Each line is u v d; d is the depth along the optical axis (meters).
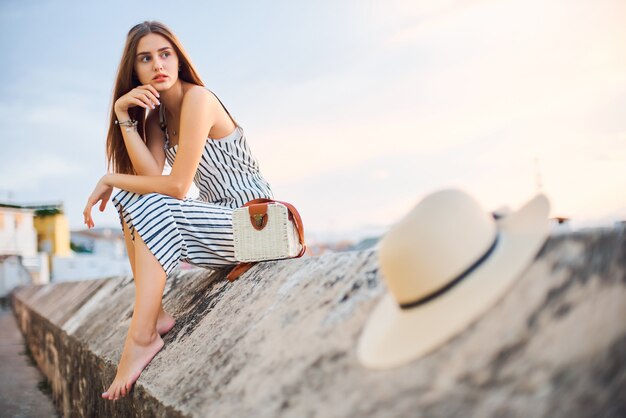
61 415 4.48
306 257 2.38
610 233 1.14
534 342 1.08
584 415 0.91
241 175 3.12
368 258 1.86
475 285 1.28
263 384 1.60
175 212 2.69
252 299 2.29
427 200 1.39
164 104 3.21
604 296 1.03
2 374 6.50
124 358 2.48
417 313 1.33
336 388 1.36
